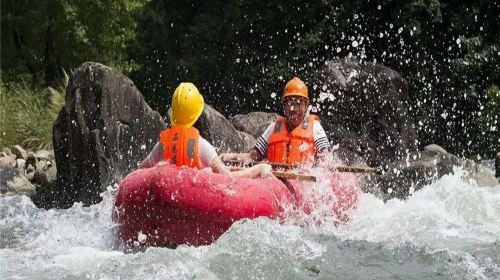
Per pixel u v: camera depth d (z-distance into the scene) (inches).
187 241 557.6
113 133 895.1
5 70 1787.6
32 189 1009.5
